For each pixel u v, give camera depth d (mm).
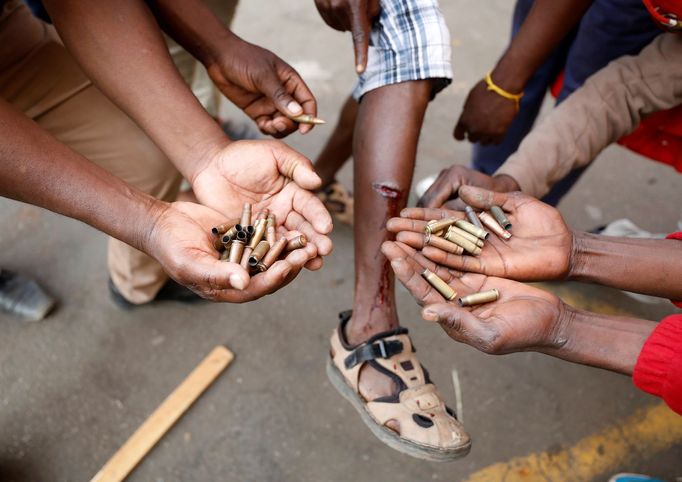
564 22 845
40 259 1109
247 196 715
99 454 924
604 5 874
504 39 1704
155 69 713
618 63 822
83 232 1154
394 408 708
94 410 960
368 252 765
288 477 920
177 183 914
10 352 1003
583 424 989
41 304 1029
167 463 922
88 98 812
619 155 1405
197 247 614
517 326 613
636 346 634
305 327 1070
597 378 1034
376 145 763
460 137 989
